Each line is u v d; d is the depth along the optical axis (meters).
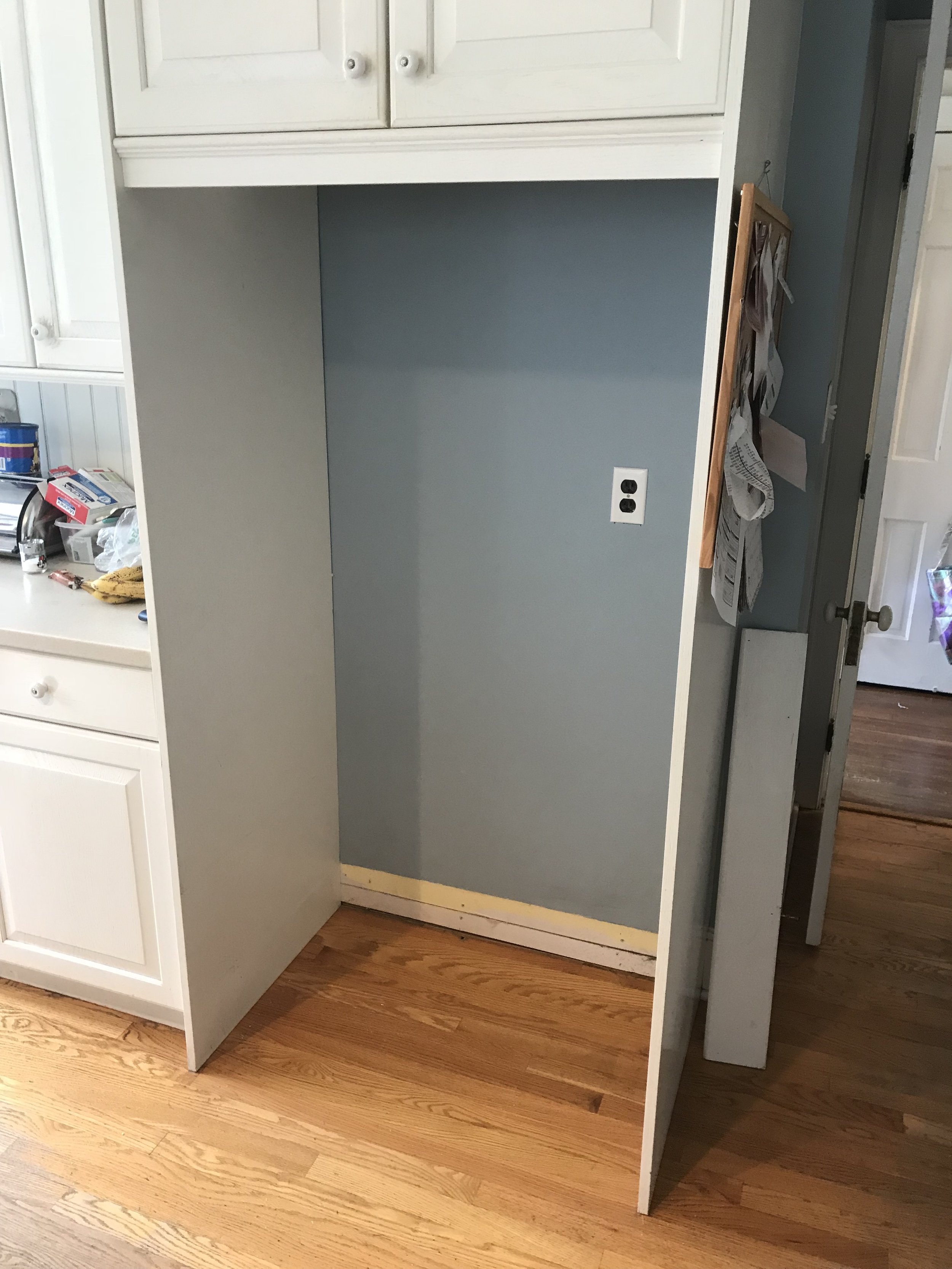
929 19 2.37
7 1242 1.60
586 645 2.09
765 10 1.27
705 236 1.79
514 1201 1.70
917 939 2.46
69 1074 1.94
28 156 1.80
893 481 3.93
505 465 2.05
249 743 2.01
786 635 1.91
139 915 1.92
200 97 1.42
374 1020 2.12
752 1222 1.66
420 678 2.27
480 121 1.30
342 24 1.33
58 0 1.68
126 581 1.94
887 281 2.52
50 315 1.90
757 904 1.93
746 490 1.47
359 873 2.49
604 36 1.22
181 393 1.68
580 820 2.22
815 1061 2.03
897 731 3.74
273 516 2.00
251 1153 1.78
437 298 2.00
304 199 1.97
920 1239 1.64
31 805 1.93
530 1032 2.09
